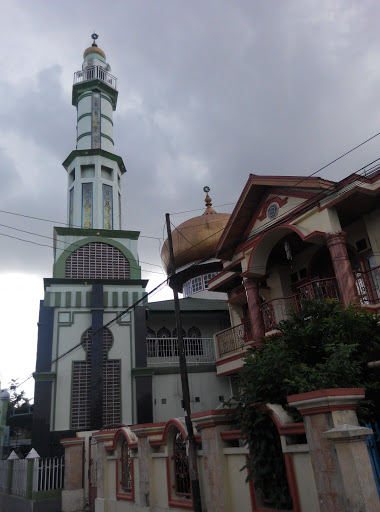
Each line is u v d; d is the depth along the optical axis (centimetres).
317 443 544
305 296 1300
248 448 692
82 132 2305
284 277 1590
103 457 1198
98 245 1948
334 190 1202
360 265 1314
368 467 499
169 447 936
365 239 1312
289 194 1369
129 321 1827
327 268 1479
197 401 1798
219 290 1905
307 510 585
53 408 1606
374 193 1162
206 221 2697
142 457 991
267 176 1414
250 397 682
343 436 494
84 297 1814
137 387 1711
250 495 691
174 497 902
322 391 535
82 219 2056
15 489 1561
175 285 1157
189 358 1998
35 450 1522
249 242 1481
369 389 738
